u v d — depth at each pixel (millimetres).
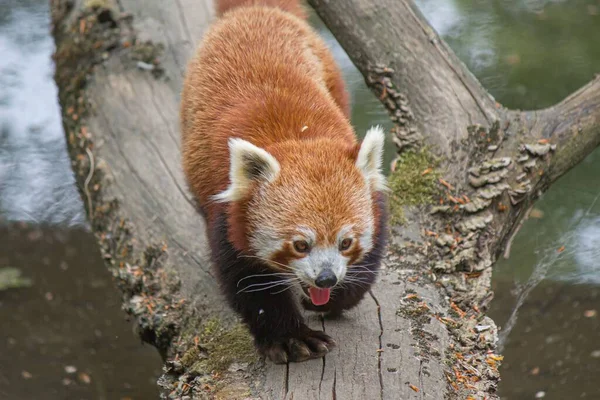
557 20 19531
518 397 11492
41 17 20359
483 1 20312
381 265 9273
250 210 7898
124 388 11805
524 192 10562
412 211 10414
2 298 14023
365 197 7879
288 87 9008
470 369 8180
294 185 7676
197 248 10164
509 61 18016
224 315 9188
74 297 14062
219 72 9422
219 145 8703
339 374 7738
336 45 18609
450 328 8672
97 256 15195
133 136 11797
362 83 17547
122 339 12977
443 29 19219
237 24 10164
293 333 8117
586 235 15055
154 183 11086
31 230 15906
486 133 10953
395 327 8406
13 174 16906
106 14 13312
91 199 11500
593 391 11531
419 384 7578
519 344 12648
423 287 9211
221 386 7949
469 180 10594
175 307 9547
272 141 8328
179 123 11078
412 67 11555
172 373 8766
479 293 9539
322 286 7500
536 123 11211
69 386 11844
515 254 14773
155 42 12883
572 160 11266
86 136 12156
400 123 11406
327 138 8258
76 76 13094
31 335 13062
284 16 10570
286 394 7516
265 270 8078
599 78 11867
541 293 13828
